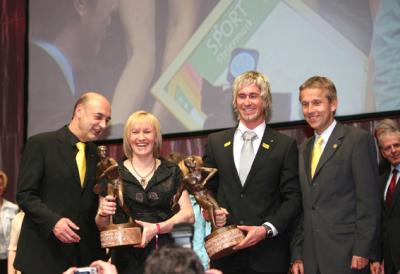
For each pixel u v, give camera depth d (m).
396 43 3.95
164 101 4.61
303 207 2.98
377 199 2.88
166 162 2.95
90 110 3.13
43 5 5.11
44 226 2.90
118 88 4.78
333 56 4.12
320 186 2.94
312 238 2.93
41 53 5.07
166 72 4.64
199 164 2.89
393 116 3.92
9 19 5.23
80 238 2.97
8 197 5.09
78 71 4.93
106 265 1.94
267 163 2.96
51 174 3.04
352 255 2.85
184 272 1.45
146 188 2.83
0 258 4.52
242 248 2.77
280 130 4.23
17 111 5.13
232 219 2.94
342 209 2.91
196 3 4.59
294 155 3.02
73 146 3.12
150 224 2.71
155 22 4.71
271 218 2.88
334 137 3.00
